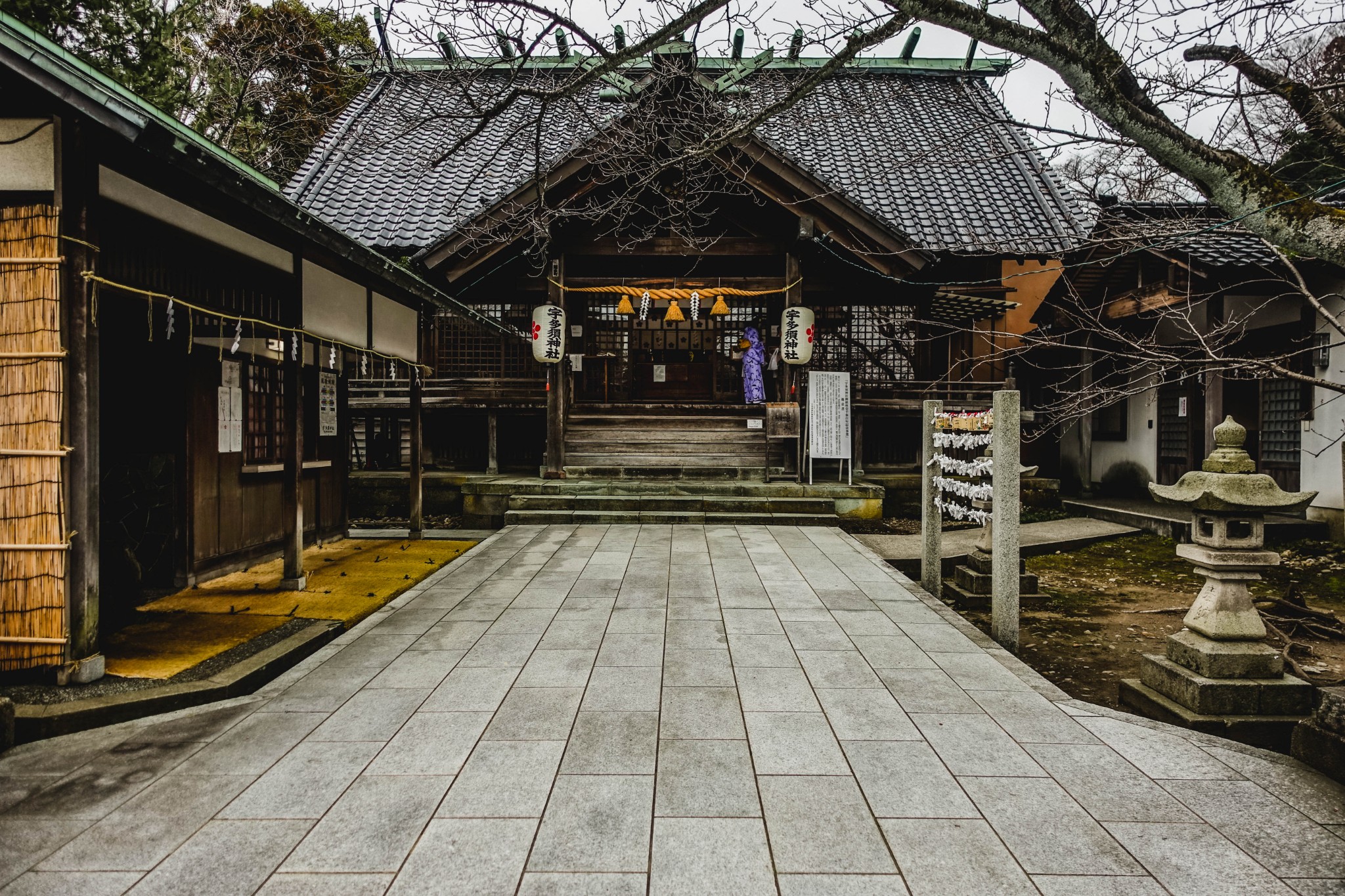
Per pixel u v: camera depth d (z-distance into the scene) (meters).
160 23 10.17
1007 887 2.33
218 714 3.68
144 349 5.99
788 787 2.94
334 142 15.13
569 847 2.52
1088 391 8.27
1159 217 8.11
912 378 13.98
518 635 5.02
